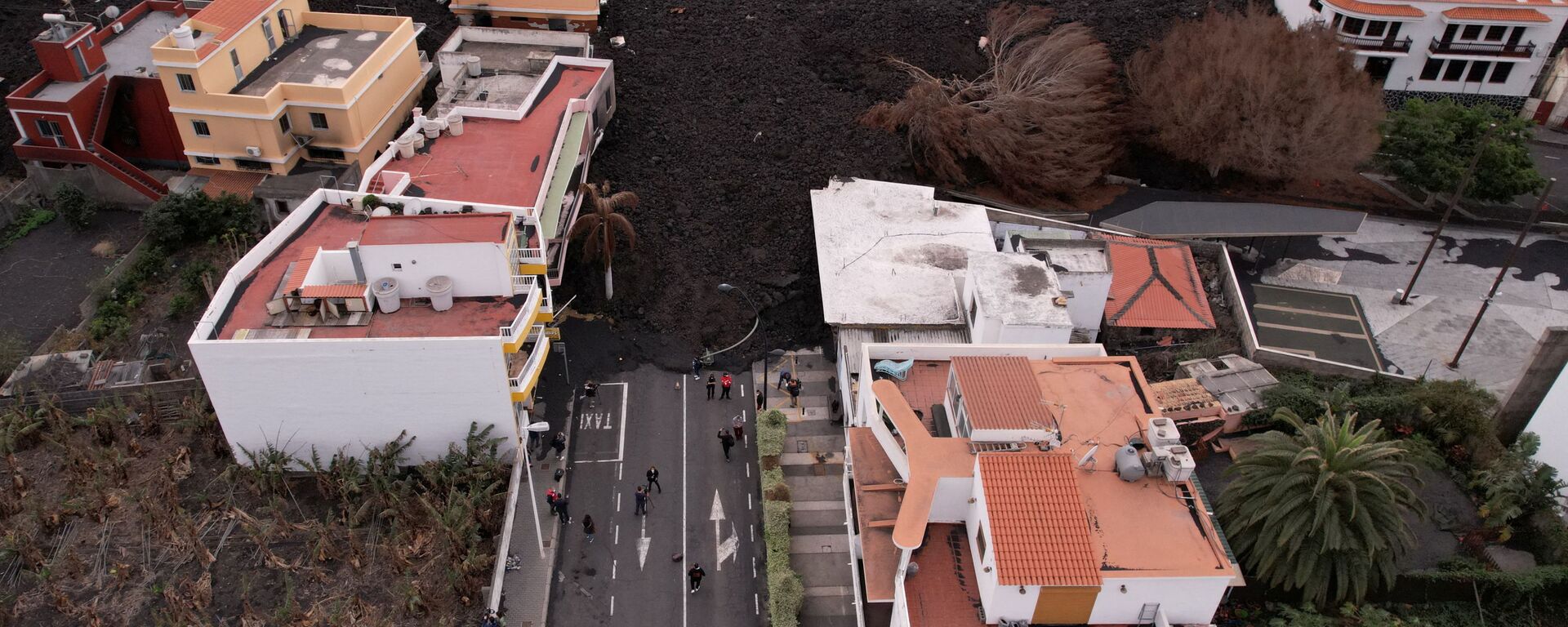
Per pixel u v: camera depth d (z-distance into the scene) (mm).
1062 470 36750
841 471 53281
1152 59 79438
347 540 46031
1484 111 75062
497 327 46844
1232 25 76688
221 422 46406
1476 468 48625
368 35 69562
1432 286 66688
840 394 56312
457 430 47688
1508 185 71750
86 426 50844
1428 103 81688
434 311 47719
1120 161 79875
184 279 59406
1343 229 66375
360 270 47000
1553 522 43969
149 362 53250
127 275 59375
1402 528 40188
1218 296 63219
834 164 70125
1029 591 35062
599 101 69375
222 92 61438
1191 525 37031
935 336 55625
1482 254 70188
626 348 59781
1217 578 35312
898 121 74250
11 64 75188
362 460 48438
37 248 62656
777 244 65188
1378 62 84875
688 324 61250
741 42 82688
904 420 40031
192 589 43250
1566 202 76312
